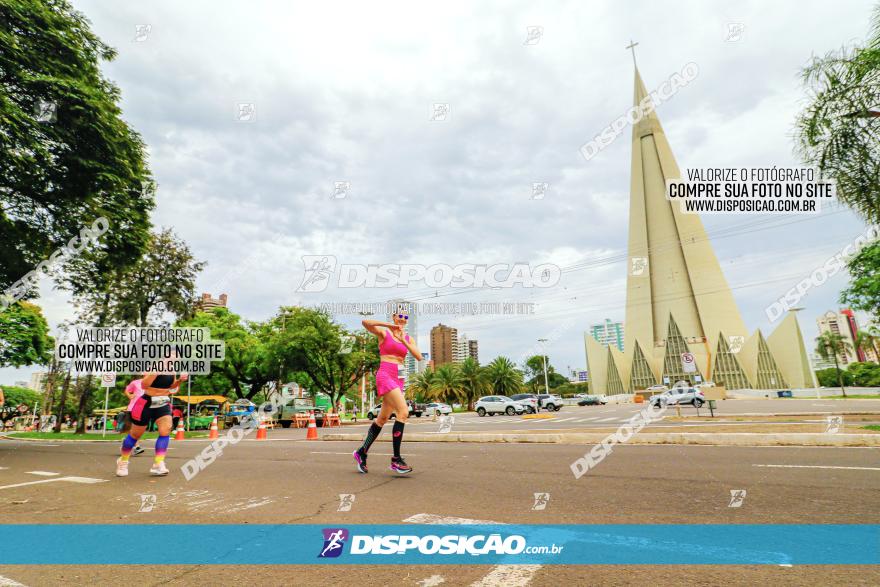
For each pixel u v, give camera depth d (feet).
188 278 79.87
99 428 116.88
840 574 7.63
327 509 12.83
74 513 13.01
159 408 20.63
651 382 309.42
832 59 28.45
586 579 7.72
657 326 321.11
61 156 37.91
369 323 19.02
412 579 7.94
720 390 175.63
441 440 35.45
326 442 39.06
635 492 14.07
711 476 16.37
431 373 221.05
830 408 81.35
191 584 7.96
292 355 113.80
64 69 38.88
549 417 88.99
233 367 118.62
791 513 11.28
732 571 7.88
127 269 49.26
